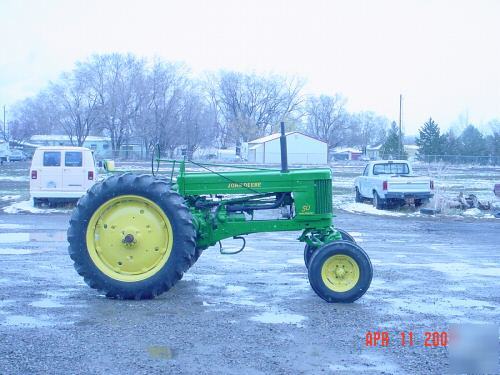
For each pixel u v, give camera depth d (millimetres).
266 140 59188
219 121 74500
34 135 69438
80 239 7559
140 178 7672
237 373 5062
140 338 5969
